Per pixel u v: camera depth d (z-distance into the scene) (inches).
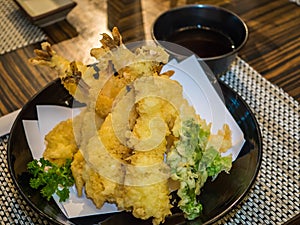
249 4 19.0
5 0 19.9
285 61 15.9
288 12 18.4
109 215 10.8
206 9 16.1
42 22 17.8
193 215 10.4
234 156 11.8
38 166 11.3
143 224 10.5
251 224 11.0
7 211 11.6
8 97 15.1
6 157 12.6
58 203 10.9
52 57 12.2
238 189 10.8
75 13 18.8
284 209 11.3
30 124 12.7
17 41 17.5
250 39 17.0
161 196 10.1
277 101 14.4
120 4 19.2
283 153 12.7
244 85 15.0
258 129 11.9
